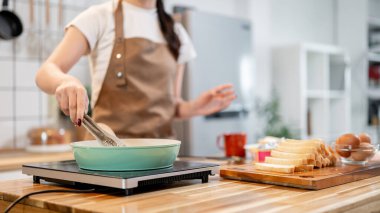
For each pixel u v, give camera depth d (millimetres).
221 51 3018
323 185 1012
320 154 1211
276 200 877
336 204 839
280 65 4043
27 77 2564
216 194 942
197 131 2861
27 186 1056
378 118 4848
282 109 4016
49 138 2365
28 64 2568
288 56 3977
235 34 3143
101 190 983
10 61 2498
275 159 1179
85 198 899
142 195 930
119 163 979
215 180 1142
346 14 4977
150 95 1594
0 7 2469
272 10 4250
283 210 786
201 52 2873
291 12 4488
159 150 1010
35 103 2600
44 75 1235
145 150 989
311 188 995
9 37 2463
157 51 1636
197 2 3521
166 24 1657
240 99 3180
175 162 1163
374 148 1292
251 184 1076
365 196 922
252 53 3305
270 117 3867
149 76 1607
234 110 3105
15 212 962
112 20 1547
